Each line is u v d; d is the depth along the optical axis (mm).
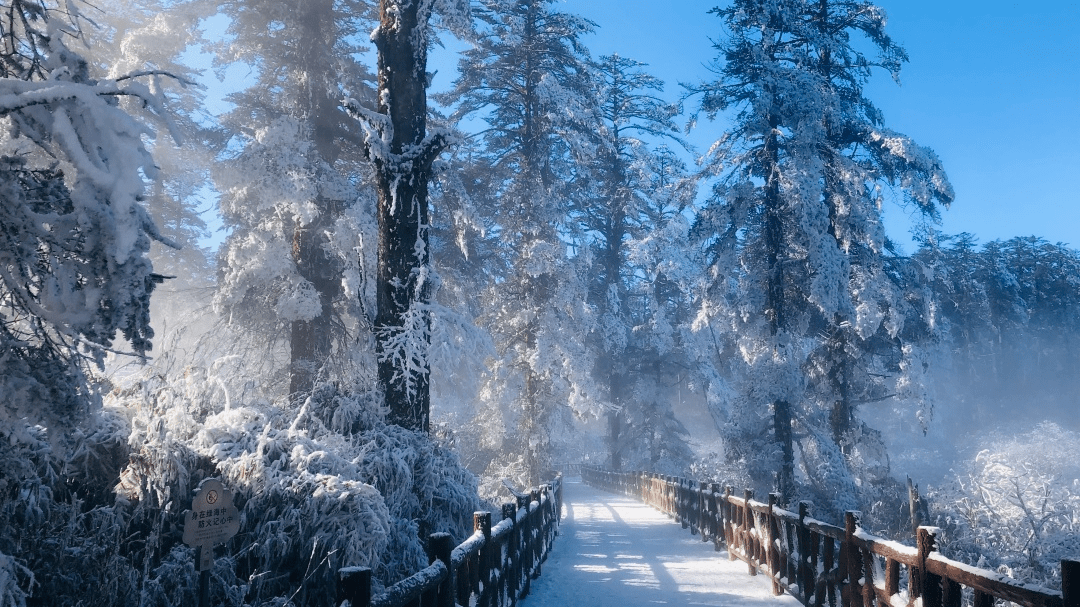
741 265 23922
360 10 17969
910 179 21344
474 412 33938
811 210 20812
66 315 3738
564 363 28422
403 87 11305
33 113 3590
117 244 3564
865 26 23234
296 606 6383
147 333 3877
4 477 4715
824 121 22312
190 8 15930
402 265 11078
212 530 5426
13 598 4238
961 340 58438
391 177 11023
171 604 6211
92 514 6363
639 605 8156
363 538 6527
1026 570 12875
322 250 16047
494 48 28984
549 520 13266
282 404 10539
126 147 3668
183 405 7621
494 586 6891
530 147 29344
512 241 28438
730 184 23297
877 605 5973
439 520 9289
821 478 21344
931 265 23938
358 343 15227
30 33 4219
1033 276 69625
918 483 26562
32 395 3967
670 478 20828
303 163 14680
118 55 17812
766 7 21797
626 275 42750
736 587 9148
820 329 25031
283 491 6824
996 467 16969
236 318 16000
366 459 8758
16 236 3723
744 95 23125
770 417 22906
